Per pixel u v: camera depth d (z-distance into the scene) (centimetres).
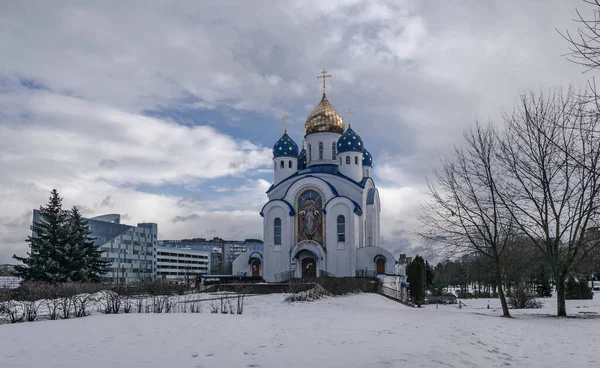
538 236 2678
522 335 1603
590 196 2375
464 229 2766
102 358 999
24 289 2797
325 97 6550
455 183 2848
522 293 4353
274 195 6159
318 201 5675
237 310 2183
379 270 5547
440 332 1464
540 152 2450
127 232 12169
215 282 4900
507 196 2633
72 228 4594
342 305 2902
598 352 1293
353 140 6028
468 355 1123
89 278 4681
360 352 1059
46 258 4356
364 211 5844
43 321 1706
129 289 3188
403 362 958
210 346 1138
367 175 6688
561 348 1361
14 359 1000
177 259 15088
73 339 1251
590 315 2633
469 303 6238
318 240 5597
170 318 1772
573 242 2541
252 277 5666
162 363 948
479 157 2720
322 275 5384
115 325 1544
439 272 9688
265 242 5756
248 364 935
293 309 2386
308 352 1059
